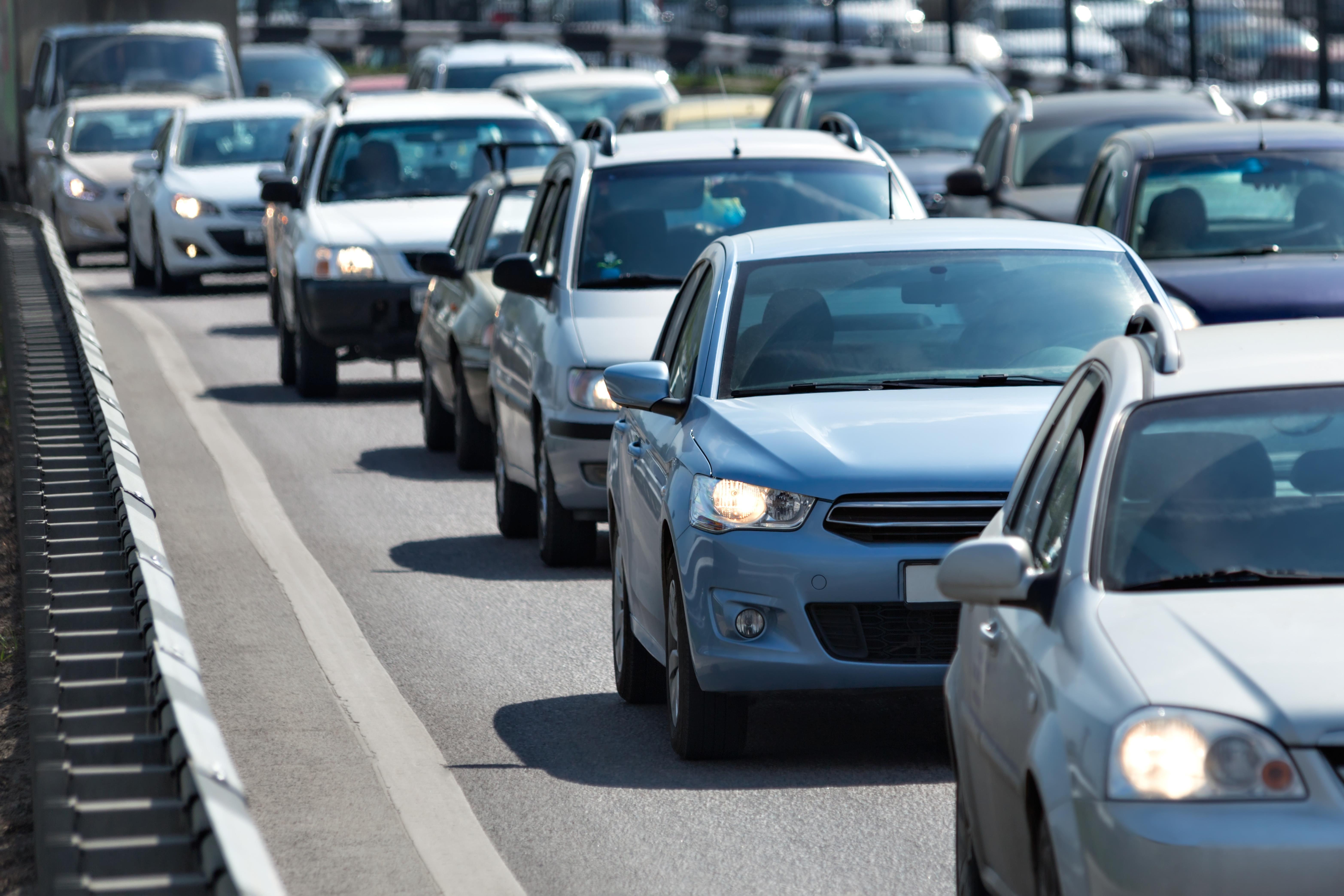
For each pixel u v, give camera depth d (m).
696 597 26.08
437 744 28.03
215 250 95.00
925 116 82.56
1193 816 14.80
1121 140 51.38
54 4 117.25
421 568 41.31
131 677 20.77
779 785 25.67
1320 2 104.12
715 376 29.34
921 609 25.50
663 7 182.12
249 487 51.44
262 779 26.33
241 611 37.19
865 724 28.91
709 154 44.25
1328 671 15.27
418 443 58.78
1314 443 18.06
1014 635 17.70
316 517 47.41
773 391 29.05
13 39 116.94
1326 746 14.87
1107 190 50.56
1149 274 30.83
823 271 30.73
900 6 169.12
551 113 91.12
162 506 48.88
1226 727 15.01
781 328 29.88
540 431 41.88
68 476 31.50
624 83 110.62
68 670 20.73
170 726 17.80
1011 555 17.36
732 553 25.83
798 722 29.16
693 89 156.00
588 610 37.12
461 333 52.50
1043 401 27.72
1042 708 16.39
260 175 75.00
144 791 17.52
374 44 174.12
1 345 60.50
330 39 174.50
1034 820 16.59
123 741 18.25
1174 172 48.94
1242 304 42.94
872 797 24.95
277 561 42.03
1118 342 19.77
